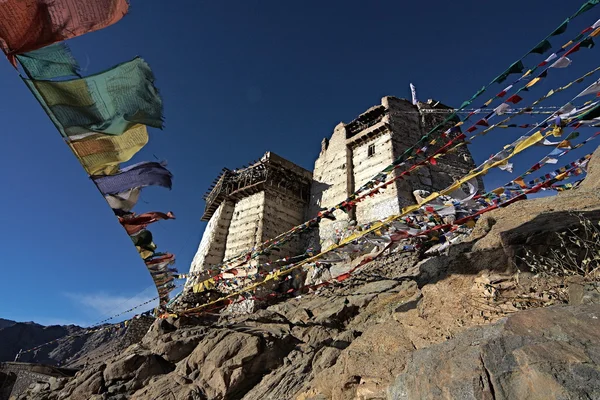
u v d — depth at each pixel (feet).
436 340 24.44
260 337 48.29
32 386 69.36
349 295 54.24
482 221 33.71
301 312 55.57
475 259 27.07
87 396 51.49
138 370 52.47
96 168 25.36
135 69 21.40
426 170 83.25
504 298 23.11
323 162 104.17
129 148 24.95
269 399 36.81
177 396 44.19
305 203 99.09
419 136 91.97
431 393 15.64
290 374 40.24
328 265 67.10
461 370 15.55
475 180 25.88
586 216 22.40
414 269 51.65
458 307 25.59
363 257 62.44
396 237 32.86
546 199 32.42
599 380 11.37
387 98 98.17
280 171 99.35
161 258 40.40
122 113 22.43
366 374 24.53
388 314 42.96
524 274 22.99
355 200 33.86
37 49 18.40
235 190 100.07
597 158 34.45
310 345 46.11
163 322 64.69
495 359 14.70
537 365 12.94
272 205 92.17
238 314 67.51
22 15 17.25
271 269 78.02
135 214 30.94
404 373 18.58
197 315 67.92
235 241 88.33
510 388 13.30
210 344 50.39
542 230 23.52
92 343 213.05
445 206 30.04
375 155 89.56
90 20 18.54
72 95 20.76
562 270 20.98
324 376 29.40
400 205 73.61
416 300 31.71
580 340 13.21
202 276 80.94
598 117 17.99
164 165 27.14
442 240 35.81
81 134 22.66
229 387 42.83
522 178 23.27
